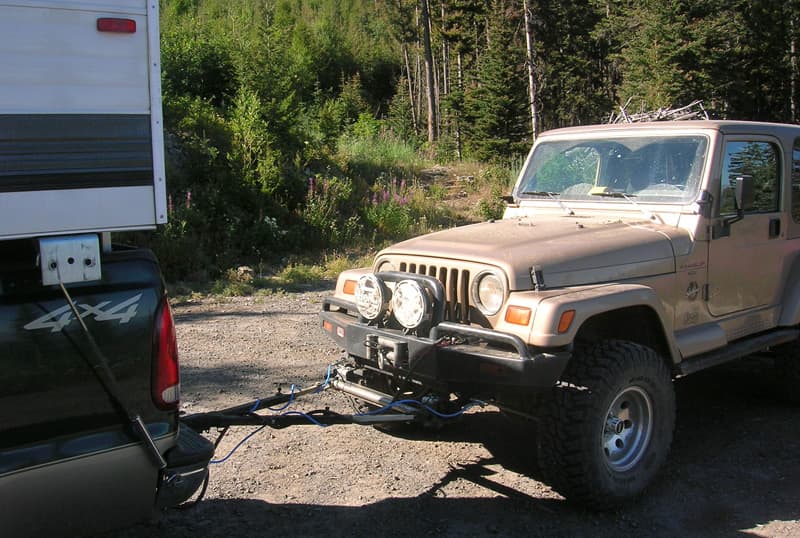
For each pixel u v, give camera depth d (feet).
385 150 65.72
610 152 16.69
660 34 85.15
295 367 21.03
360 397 13.38
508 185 60.39
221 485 13.64
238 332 25.23
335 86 192.65
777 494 13.52
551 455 12.28
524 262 12.54
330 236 42.78
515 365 11.48
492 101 86.33
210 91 56.54
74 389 8.48
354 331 13.80
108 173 8.79
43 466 8.18
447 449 15.56
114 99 8.75
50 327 8.30
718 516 12.69
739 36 90.02
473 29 119.85
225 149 44.21
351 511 12.72
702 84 85.05
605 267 13.30
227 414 12.35
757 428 16.74
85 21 8.46
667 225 15.11
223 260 37.04
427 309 12.53
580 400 12.07
